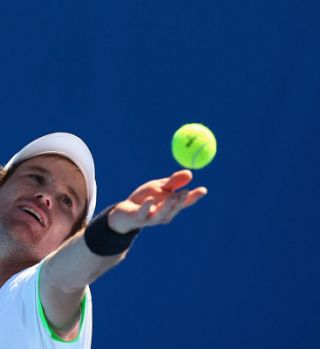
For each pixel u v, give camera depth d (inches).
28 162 454.3
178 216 589.9
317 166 585.0
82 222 456.4
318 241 583.2
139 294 588.7
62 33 606.9
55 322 335.6
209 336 583.5
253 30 590.2
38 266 352.5
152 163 592.7
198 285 585.3
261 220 585.6
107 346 586.9
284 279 583.2
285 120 586.2
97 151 597.6
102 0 602.9
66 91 604.7
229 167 586.6
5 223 425.4
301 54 586.6
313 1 585.9
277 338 581.6
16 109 607.8
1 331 343.9
